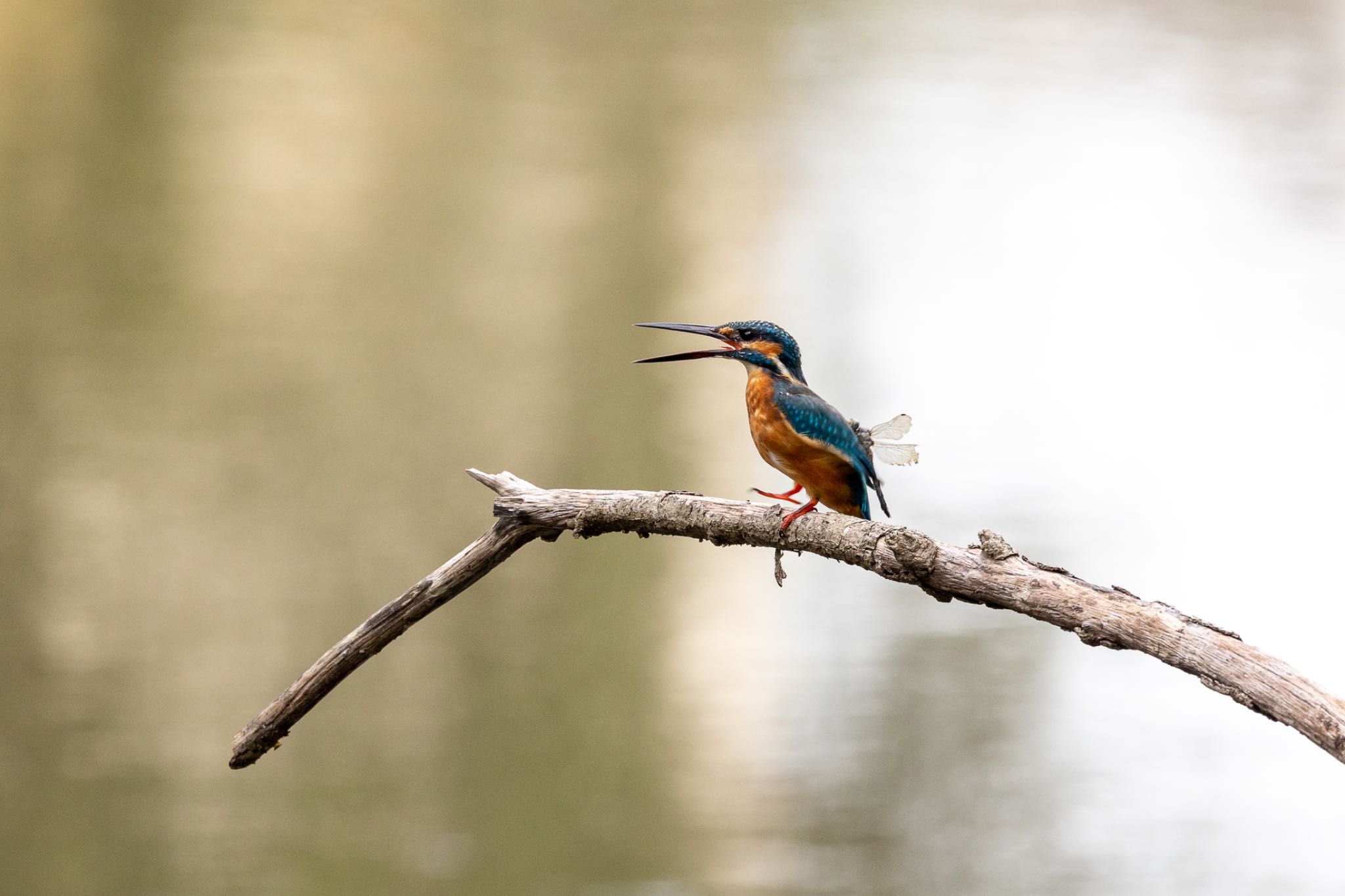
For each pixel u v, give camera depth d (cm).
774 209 2725
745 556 1655
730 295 2428
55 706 1369
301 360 1984
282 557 1627
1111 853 1238
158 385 1884
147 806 1288
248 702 1423
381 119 2733
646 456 1848
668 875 1240
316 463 1788
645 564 1620
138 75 2655
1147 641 395
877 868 1219
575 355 2111
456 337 2117
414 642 1517
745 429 1945
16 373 1894
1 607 1492
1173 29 3731
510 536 501
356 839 1255
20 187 2325
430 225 2467
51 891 1244
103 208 2311
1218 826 1263
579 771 1327
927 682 1420
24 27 2659
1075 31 3706
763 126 3025
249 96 2669
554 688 1444
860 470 546
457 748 1376
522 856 1279
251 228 2344
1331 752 359
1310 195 3134
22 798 1292
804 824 1269
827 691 1400
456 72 2998
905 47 3491
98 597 1532
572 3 3341
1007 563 424
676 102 3073
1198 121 3397
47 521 1623
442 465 1809
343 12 3055
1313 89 3556
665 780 1318
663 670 1453
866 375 2255
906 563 435
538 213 2538
